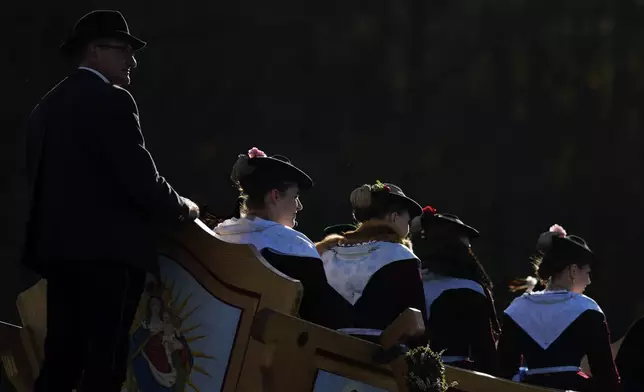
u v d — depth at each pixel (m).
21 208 74.44
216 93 83.00
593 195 86.44
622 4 88.06
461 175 86.00
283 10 85.00
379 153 85.12
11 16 76.69
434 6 87.56
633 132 86.56
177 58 82.31
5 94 76.19
